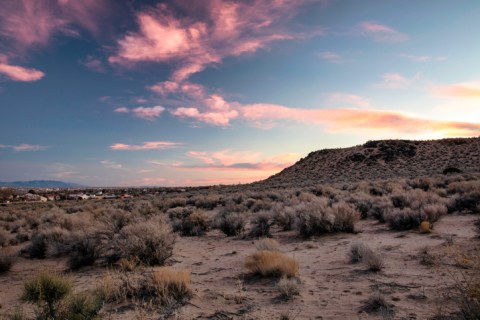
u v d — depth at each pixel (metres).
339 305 6.39
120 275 8.80
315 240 13.96
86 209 35.62
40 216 27.78
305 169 110.25
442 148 98.00
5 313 6.93
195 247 14.57
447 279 7.30
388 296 6.68
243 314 6.15
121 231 12.89
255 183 105.88
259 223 16.77
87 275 10.12
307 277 8.64
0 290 9.31
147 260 10.98
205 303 6.86
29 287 5.67
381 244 11.98
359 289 7.31
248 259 9.76
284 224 17.28
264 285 8.05
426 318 5.36
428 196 19.88
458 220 15.34
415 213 14.69
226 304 6.76
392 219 15.32
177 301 6.92
